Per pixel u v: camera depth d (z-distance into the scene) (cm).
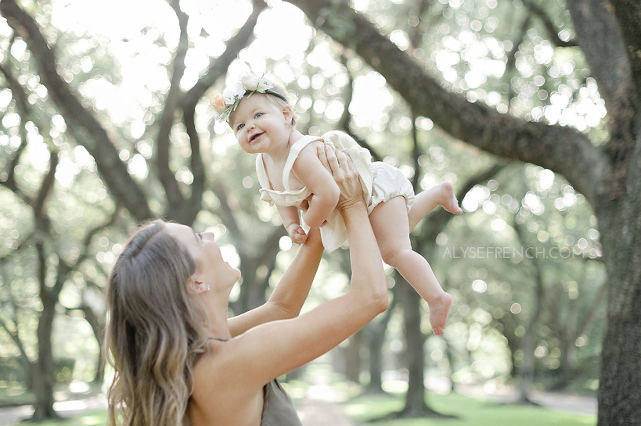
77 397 2700
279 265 2845
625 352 491
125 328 215
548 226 2095
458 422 1538
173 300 210
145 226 232
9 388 2842
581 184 598
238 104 243
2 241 1672
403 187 251
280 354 203
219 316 226
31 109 1221
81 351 3578
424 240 1593
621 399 488
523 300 3005
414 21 1434
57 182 1934
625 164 539
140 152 1548
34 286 2117
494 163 1575
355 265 218
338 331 206
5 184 1527
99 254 2164
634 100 534
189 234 227
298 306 266
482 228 2433
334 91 1727
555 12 1152
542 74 1385
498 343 4372
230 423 207
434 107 707
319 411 1919
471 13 1470
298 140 239
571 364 3138
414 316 1712
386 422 1561
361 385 3491
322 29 770
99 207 1942
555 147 636
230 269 233
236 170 2089
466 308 3284
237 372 204
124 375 211
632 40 470
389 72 732
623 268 507
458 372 5638
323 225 253
